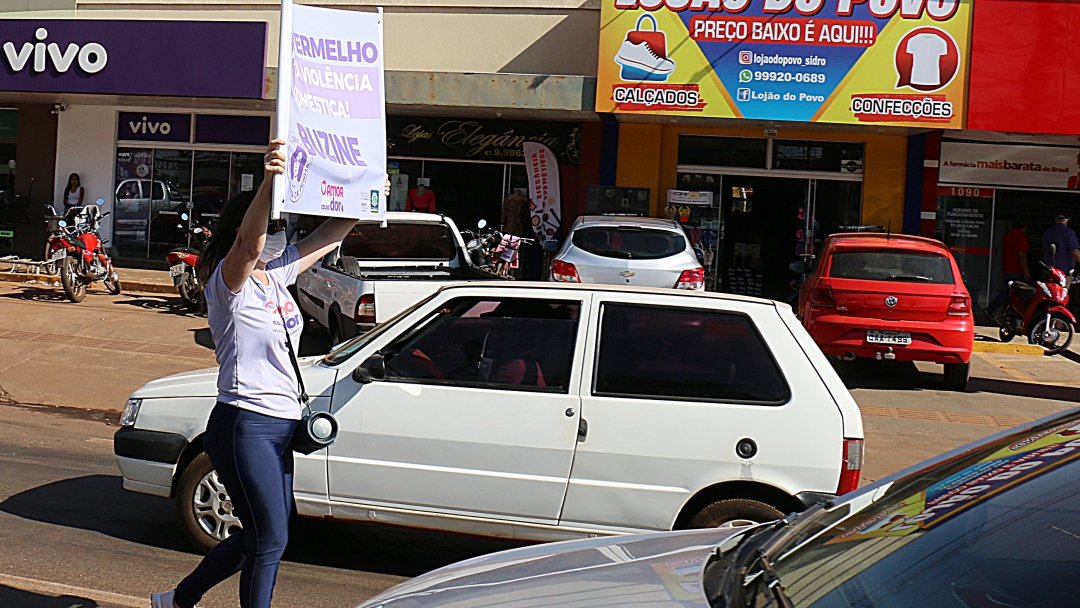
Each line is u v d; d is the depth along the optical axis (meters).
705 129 17.17
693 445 5.04
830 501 3.36
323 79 4.08
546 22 17.28
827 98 14.62
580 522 5.09
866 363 13.25
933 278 10.98
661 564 2.93
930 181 16.72
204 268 3.96
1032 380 12.48
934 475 3.16
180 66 16.12
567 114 16.20
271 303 3.93
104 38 16.28
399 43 17.67
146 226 18.73
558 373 5.22
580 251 11.48
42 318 13.14
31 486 6.69
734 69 14.77
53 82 16.50
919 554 2.61
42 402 9.44
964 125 14.40
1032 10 14.17
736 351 5.21
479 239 15.06
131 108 18.61
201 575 4.09
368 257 11.56
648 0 14.83
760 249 17.30
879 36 14.46
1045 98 14.22
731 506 5.05
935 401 11.12
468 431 5.15
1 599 4.64
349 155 4.19
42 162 18.84
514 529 5.16
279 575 5.31
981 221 16.80
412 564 5.66
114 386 10.10
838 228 16.94
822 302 11.10
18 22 16.50
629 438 5.07
